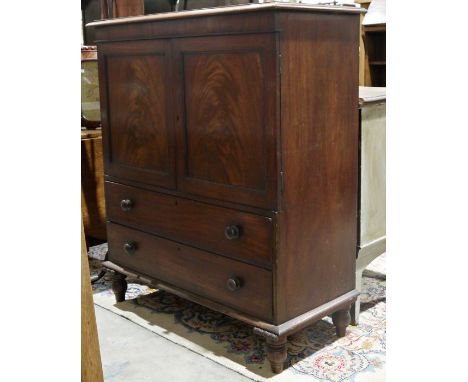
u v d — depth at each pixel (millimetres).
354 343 2254
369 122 2250
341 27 2006
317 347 2229
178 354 2219
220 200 2092
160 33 2188
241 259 2055
